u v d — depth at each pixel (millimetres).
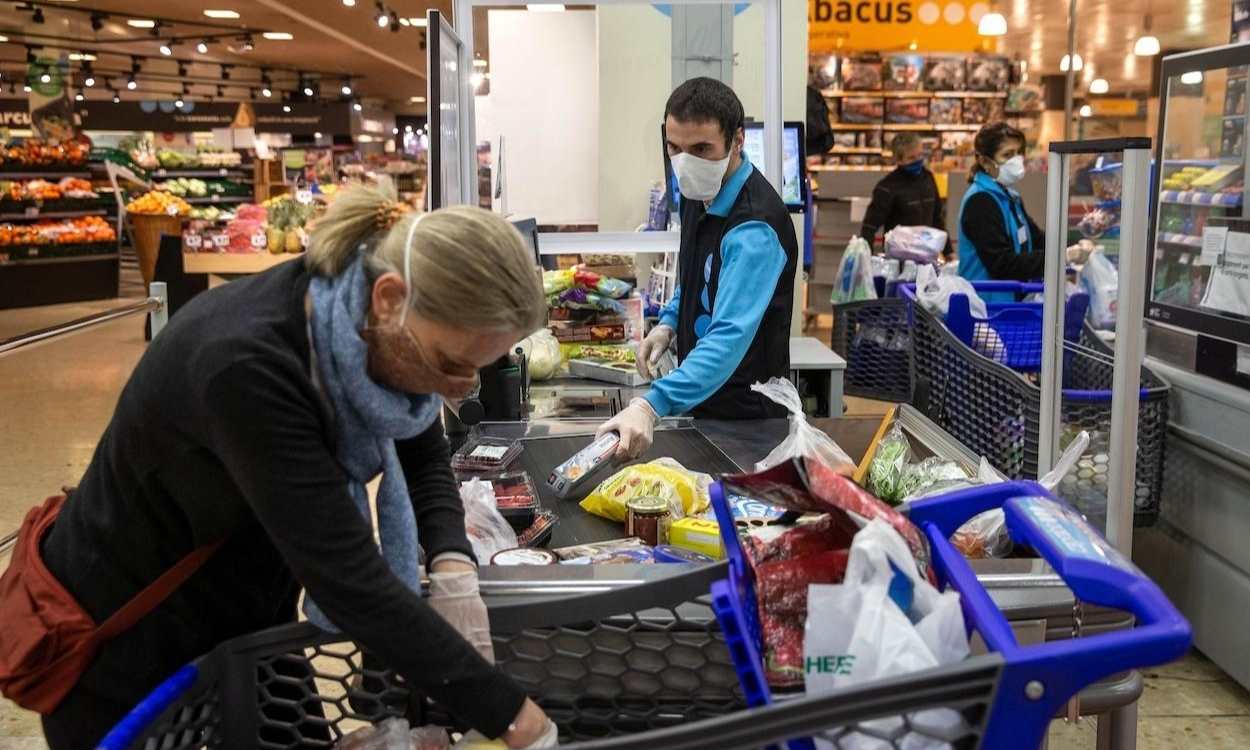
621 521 1979
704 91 2529
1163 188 3213
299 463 1133
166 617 1399
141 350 8984
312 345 1191
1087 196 5312
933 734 1030
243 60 21297
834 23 11875
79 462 5641
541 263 3527
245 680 1323
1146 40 10250
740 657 1058
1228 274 2910
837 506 1213
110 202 16781
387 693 1382
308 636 1317
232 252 9203
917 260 5137
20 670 1372
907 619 1112
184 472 1257
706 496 1976
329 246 1202
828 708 982
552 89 4379
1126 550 1603
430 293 1121
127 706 1408
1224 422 2883
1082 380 3299
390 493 1326
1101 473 2764
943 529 1344
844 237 8703
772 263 2525
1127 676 1519
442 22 2465
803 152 5020
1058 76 12047
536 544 1859
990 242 4789
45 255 12547
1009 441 2857
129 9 14273
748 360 2693
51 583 1396
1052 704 1014
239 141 19953
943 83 11984
